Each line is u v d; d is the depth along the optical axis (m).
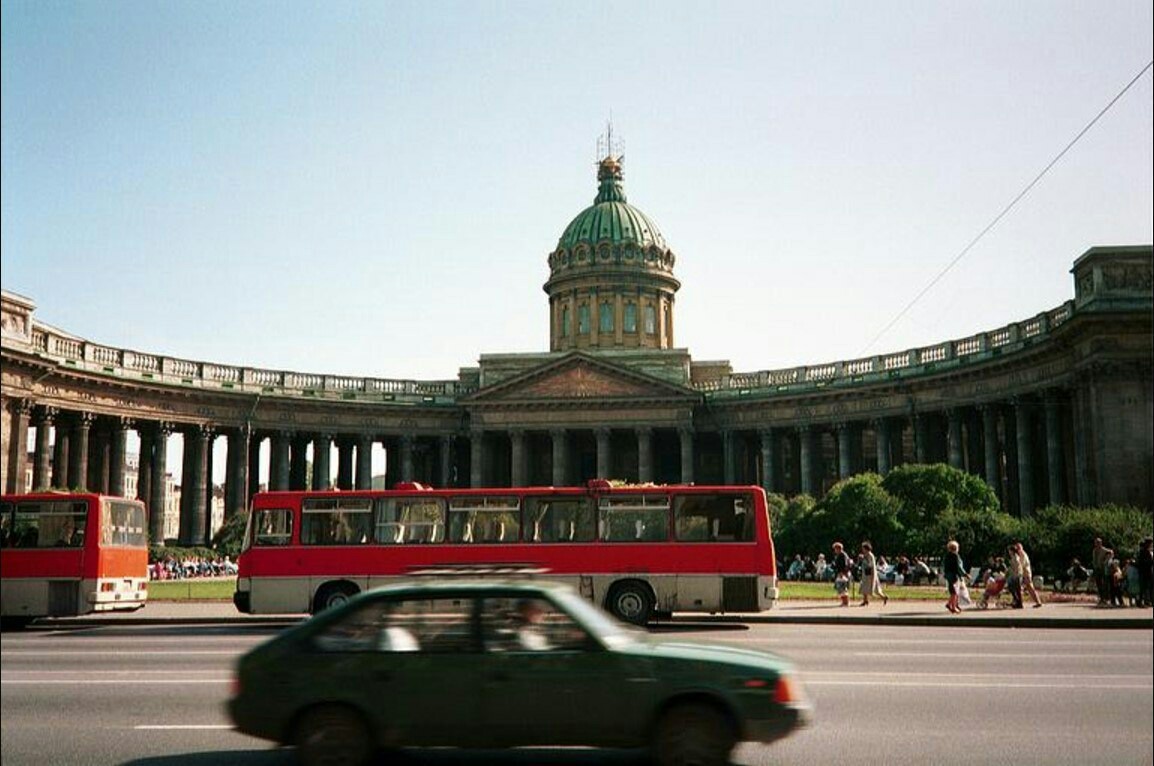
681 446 100.50
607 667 13.00
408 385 103.38
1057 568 54.28
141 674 20.89
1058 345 69.19
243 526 85.25
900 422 93.94
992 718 16.08
